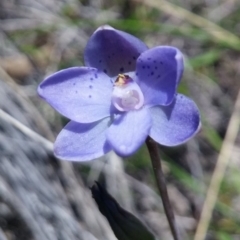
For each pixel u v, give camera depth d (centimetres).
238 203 30
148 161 31
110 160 30
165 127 19
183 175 30
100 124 19
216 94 36
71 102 19
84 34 35
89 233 26
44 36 35
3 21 35
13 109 27
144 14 36
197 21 34
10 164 25
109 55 20
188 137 18
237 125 30
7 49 33
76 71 19
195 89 36
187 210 32
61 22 35
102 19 34
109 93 20
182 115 19
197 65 34
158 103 19
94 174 30
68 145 19
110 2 37
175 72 19
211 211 29
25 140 27
